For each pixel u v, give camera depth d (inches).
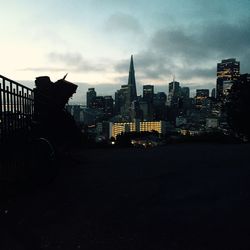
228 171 323.0
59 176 316.5
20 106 296.8
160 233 164.6
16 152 277.7
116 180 294.0
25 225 178.5
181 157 443.5
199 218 184.9
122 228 172.2
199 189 250.2
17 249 149.0
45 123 383.6
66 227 174.9
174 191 247.1
